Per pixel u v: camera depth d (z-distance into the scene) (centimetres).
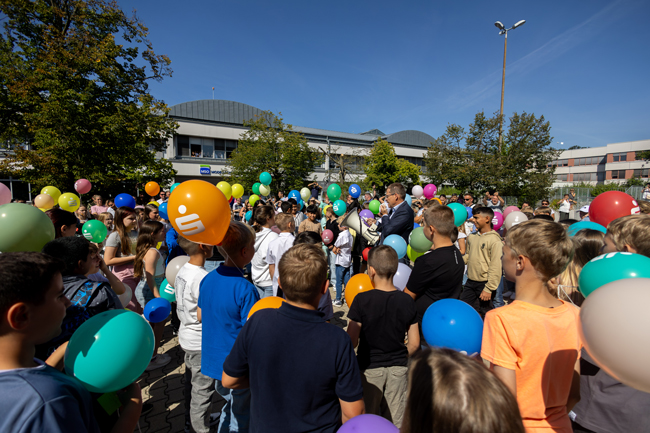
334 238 569
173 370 337
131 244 352
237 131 2794
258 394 134
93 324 128
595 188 2269
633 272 136
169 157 2527
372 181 2695
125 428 131
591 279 152
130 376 129
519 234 130
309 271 139
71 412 94
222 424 203
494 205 761
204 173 2652
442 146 2144
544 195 1859
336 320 472
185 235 201
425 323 184
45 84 1146
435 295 239
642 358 84
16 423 84
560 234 124
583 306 104
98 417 130
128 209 356
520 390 120
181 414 270
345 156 3023
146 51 1490
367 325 195
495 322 127
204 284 206
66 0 1284
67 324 165
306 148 2519
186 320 224
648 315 85
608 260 147
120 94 1405
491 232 400
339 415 137
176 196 197
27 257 102
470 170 1947
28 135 1315
